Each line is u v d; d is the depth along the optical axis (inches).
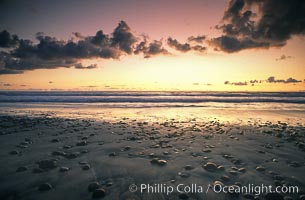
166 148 211.0
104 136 264.1
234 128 326.6
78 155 185.9
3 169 151.2
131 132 290.8
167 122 384.2
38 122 374.3
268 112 551.5
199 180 136.1
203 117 456.8
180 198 114.3
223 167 157.2
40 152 193.8
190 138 256.8
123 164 163.5
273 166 162.4
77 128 317.4
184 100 919.0
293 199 114.7
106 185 127.8
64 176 139.9
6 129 307.9
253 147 217.0
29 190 120.7
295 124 372.2
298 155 190.4
